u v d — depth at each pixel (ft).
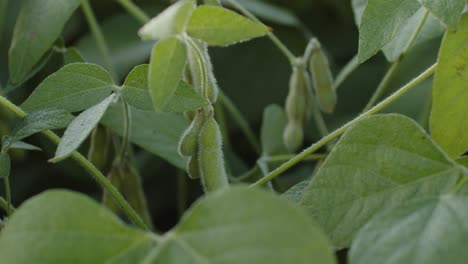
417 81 3.15
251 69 4.48
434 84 3.07
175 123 3.63
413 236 2.70
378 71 4.47
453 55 3.05
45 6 3.54
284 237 2.57
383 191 2.88
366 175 2.90
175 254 2.64
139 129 3.60
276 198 2.60
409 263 2.67
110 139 3.63
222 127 3.98
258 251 2.58
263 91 4.47
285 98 4.47
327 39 4.60
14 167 4.25
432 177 2.86
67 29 4.38
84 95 3.19
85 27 4.49
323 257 2.56
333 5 4.60
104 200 3.53
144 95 3.16
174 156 3.59
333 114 4.41
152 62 2.76
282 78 4.48
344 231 2.89
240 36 2.86
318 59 3.64
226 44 2.87
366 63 4.51
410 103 4.22
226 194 2.63
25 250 2.68
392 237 2.71
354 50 4.59
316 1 4.64
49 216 2.69
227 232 2.61
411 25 3.61
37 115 3.17
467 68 3.05
